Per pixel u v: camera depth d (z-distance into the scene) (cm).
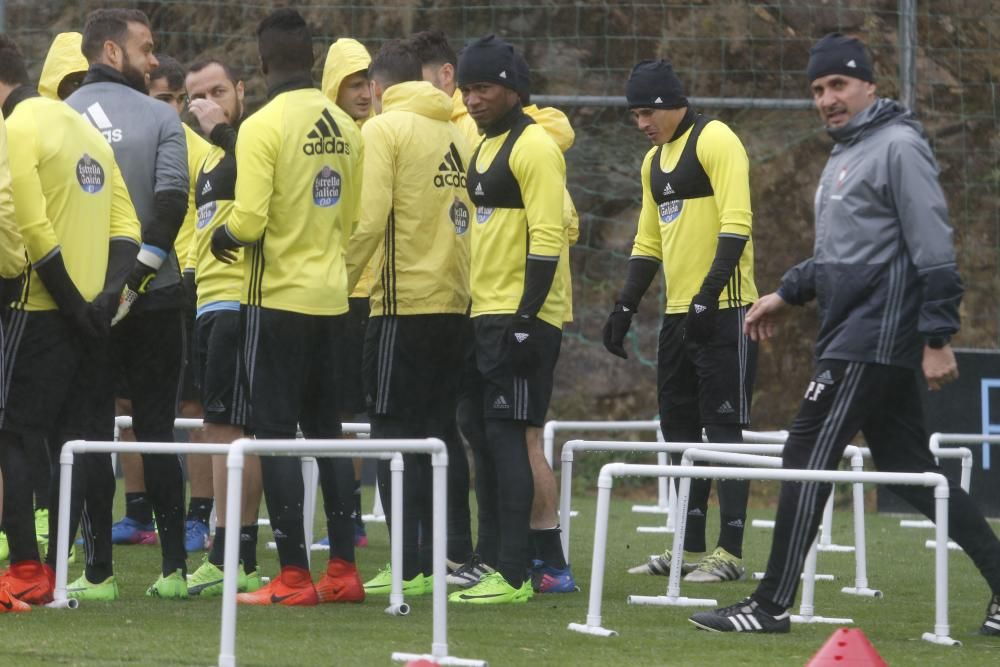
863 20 5231
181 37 4838
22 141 1892
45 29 4712
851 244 1775
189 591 2116
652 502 4462
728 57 5119
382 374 2170
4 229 1808
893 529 3569
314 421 2070
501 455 2103
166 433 2080
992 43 5281
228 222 1961
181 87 2764
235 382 2186
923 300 1742
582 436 4788
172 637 1708
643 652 1673
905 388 1833
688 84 5103
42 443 1941
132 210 2031
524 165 2066
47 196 1922
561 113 2697
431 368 2189
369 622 1853
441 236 2178
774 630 1833
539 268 2050
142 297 2048
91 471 2005
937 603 1784
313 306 1988
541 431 2202
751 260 2480
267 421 1978
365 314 2798
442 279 2170
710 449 2156
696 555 2842
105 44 2100
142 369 2064
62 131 1942
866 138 1784
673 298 2511
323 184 2020
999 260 5066
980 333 4984
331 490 2042
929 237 1723
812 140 5128
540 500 2211
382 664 1561
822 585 2470
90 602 1997
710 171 2422
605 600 2156
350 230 2098
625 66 5059
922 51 5250
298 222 1994
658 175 2500
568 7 5066
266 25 2045
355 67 2452
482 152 2123
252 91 4819
